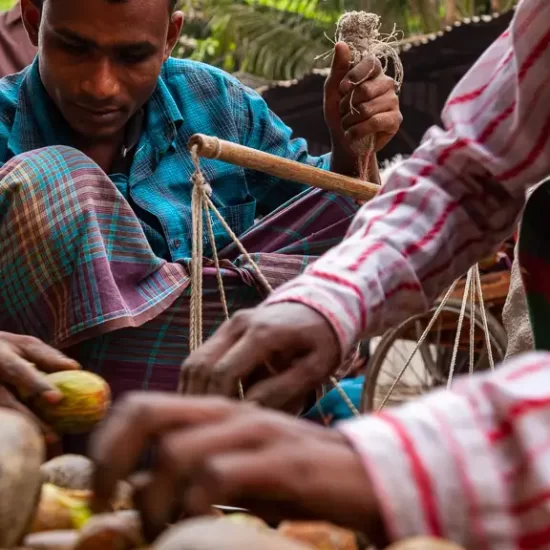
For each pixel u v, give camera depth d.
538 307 1.23
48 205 1.80
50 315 1.81
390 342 4.32
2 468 0.79
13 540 0.81
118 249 1.82
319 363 1.11
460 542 0.67
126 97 2.03
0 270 1.84
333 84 2.07
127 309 1.77
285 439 0.67
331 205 2.13
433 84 6.50
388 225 1.28
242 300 1.96
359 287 1.18
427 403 0.71
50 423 1.11
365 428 0.69
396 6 8.67
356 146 2.03
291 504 0.67
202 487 0.63
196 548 0.61
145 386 1.88
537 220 1.22
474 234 1.34
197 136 1.58
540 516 0.66
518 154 1.27
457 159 1.30
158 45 2.03
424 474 0.67
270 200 2.45
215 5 9.14
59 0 1.93
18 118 2.16
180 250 2.15
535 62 1.22
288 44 9.05
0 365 1.10
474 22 5.39
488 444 0.68
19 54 3.09
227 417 0.68
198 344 1.55
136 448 0.67
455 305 4.04
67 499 0.99
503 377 0.71
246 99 2.44
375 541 0.70
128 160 2.22
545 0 1.21
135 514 0.89
